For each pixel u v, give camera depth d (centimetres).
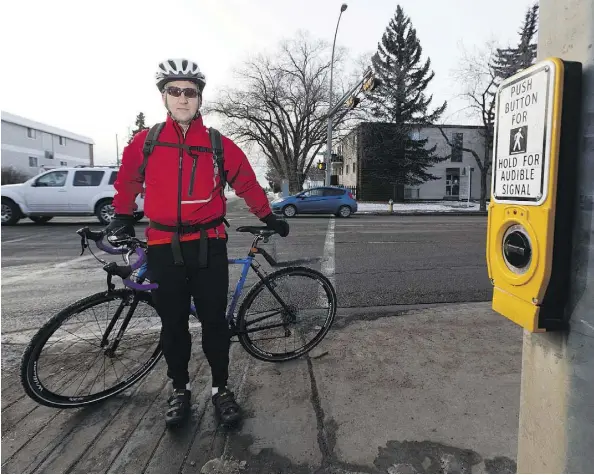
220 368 228
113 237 215
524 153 115
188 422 218
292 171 2953
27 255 713
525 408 132
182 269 210
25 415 224
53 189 1166
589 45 102
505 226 125
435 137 3212
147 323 262
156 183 204
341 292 471
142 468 184
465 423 212
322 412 223
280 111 2878
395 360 284
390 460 187
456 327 347
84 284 515
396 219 1596
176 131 206
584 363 107
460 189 3067
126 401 239
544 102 106
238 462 187
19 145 4069
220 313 224
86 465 186
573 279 108
